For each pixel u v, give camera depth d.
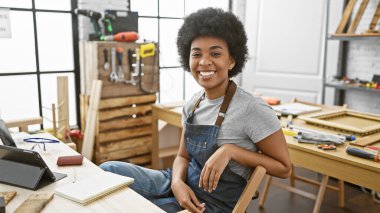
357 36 3.15
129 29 2.92
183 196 1.33
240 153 1.27
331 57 3.61
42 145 1.56
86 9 2.82
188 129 1.42
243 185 1.39
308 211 2.60
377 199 2.79
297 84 3.75
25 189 1.10
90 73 2.73
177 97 3.75
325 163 1.73
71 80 3.03
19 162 1.17
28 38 2.77
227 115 1.34
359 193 2.93
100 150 2.77
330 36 3.37
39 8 2.78
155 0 3.39
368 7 3.52
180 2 3.57
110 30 2.81
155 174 1.54
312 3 3.54
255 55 3.88
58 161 1.31
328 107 2.66
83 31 2.89
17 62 2.76
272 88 3.86
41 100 2.91
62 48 2.95
